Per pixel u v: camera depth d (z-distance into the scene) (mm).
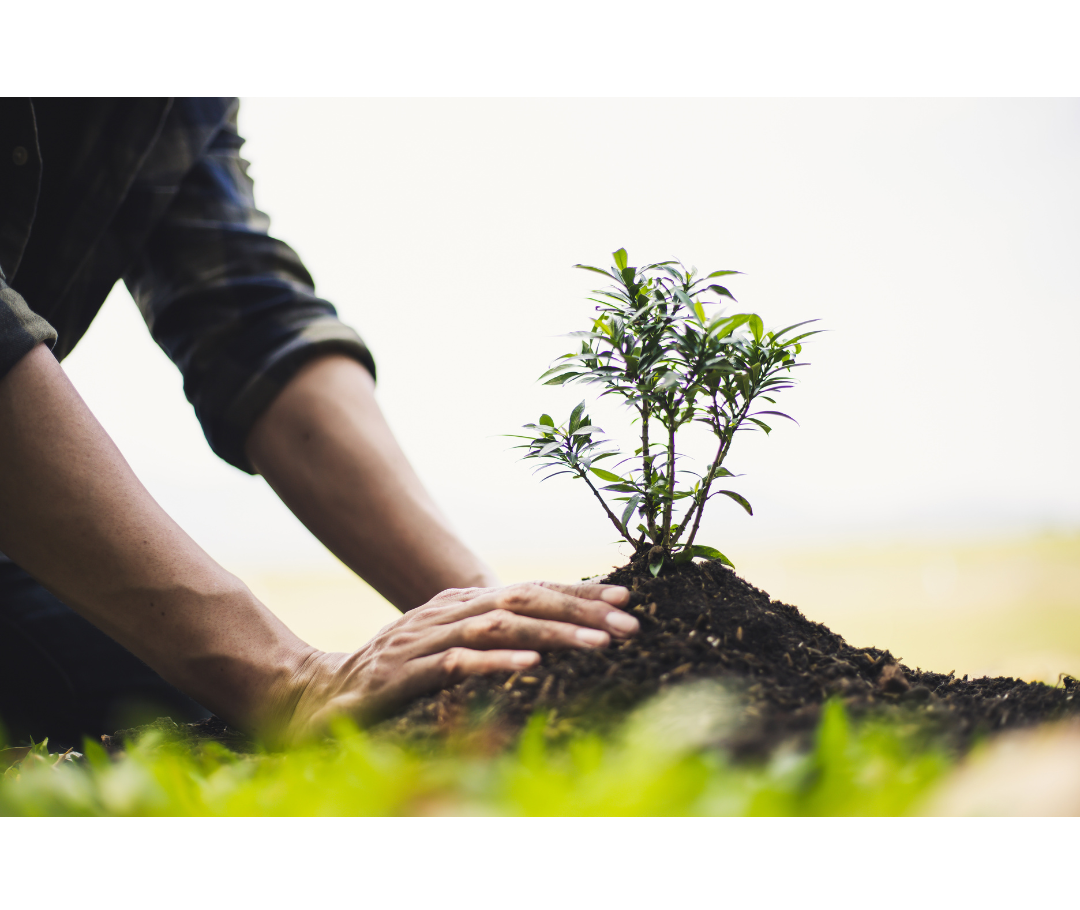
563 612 1106
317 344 1701
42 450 1066
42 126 1539
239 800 733
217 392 1690
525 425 1264
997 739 833
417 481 1723
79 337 1814
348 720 1047
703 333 1190
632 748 776
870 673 1137
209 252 1767
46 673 1751
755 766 777
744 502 1260
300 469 1674
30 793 798
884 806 605
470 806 685
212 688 1130
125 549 1089
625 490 1245
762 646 1117
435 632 1099
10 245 1392
